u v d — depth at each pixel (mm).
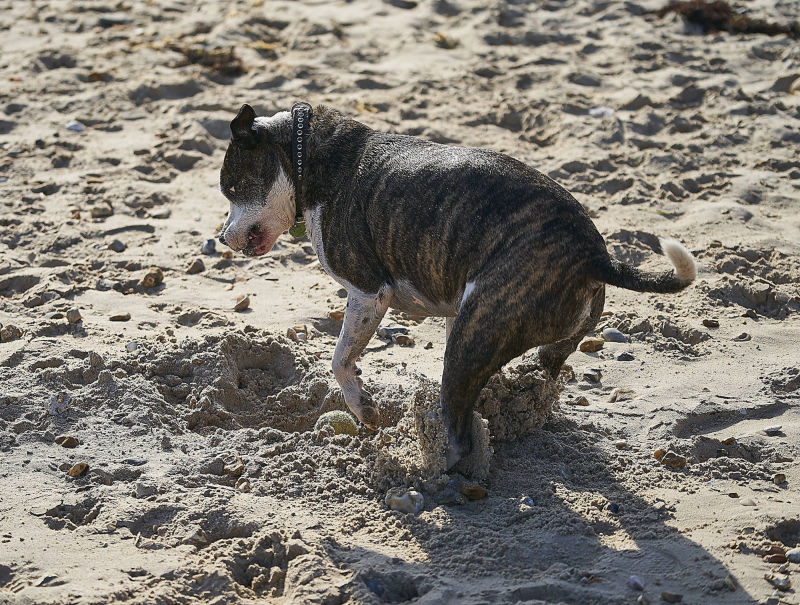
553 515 4957
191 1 14484
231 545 4762
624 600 4285
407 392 6184
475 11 13891
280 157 5656
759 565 4531
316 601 4371
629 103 11188
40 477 5332
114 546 4754
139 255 8320
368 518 5051
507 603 4281
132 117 10969
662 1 14047
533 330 4848
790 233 8648
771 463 5531
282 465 5496
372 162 5387
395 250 5219
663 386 6355
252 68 12172
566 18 13781
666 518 4965
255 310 7453
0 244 8438
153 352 6484
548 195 4902
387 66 12273
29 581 4441
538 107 11047
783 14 13688
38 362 6395
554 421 5867
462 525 4918
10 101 11156
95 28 13508
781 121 10758
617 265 4867
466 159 5117
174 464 5445
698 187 9594
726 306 7504
